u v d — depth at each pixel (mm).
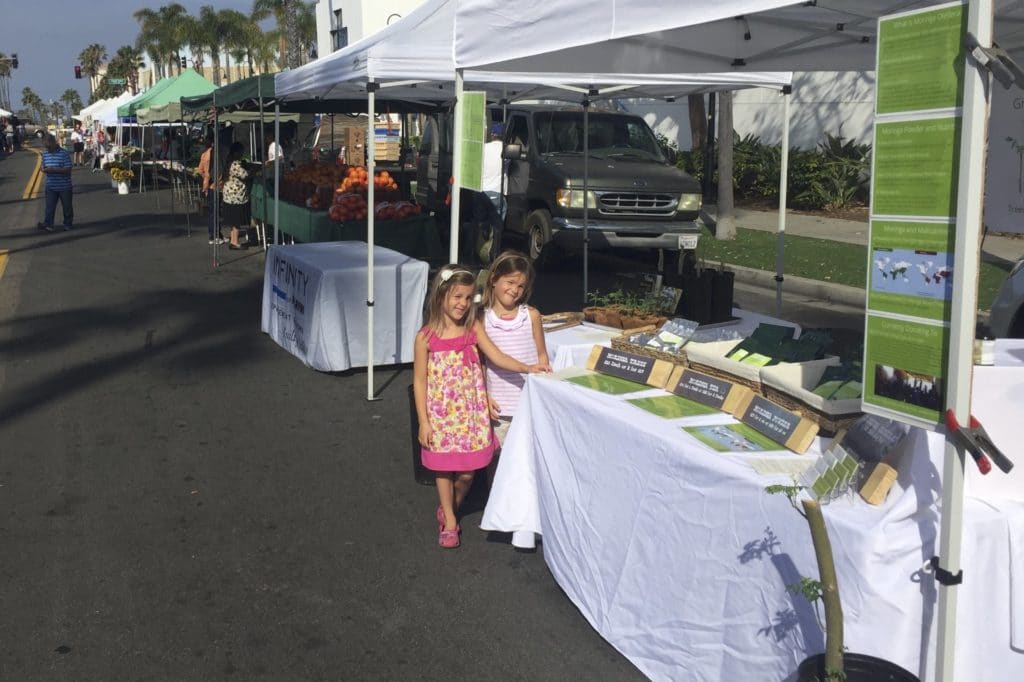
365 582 4289
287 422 6594
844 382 3293
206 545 4664
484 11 4832
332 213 11406
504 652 3701
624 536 3543
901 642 2609
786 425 3266
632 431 3490
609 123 13516
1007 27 4602
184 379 7664
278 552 4590
